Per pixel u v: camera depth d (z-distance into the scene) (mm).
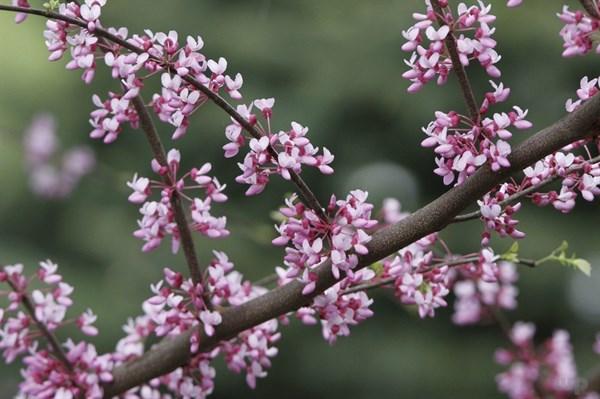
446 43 2842
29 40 17297
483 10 2832
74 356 3543
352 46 15742
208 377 3510
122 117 3234
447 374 15633
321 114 15656
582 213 15383
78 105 17094
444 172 2904
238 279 3490
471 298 5387
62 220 16703
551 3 15227
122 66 2939
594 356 15711
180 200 3285
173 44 2943
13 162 16547
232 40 15992
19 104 17016
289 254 2965
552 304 15641
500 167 2887
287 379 15898
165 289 3320
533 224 15328
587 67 14906
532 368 5715
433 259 3436
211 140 15570
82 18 2949
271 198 15414
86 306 15000
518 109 2852
